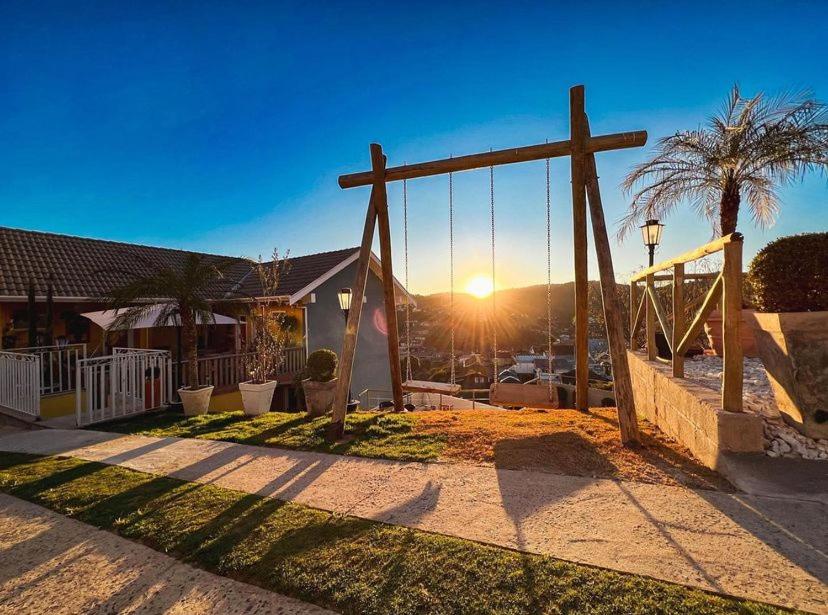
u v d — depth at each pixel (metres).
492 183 6.56
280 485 3.84
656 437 4.59
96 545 2.98
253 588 2.38
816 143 8.12
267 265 15.99
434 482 3.71
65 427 6.98
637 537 2.62
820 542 2.45
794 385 3.61
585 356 6.10
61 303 11.27
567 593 2.13
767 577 2.17
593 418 5.58
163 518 3.27
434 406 12.59
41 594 2.46
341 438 5.25
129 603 2.33
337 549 2.67
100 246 13.70
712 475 3.44
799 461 3.29
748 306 7.18
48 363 9.19
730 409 3.52
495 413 6.29
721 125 9.26
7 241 11.53
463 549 2.58
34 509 3.65
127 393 8.47
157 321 8.52
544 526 2.83
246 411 7.44
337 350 14.11
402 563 2.47
